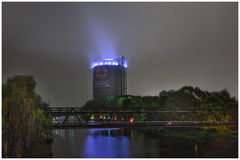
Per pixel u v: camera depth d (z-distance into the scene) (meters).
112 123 83.44
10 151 52.72
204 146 76.56
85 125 82.56
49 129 85.38
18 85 58.44
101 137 101.06
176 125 91.25
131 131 128.88
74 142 84.94
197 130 98.69
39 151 60.34
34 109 63.00
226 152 66.88
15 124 54.25
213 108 115.81
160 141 87.69
